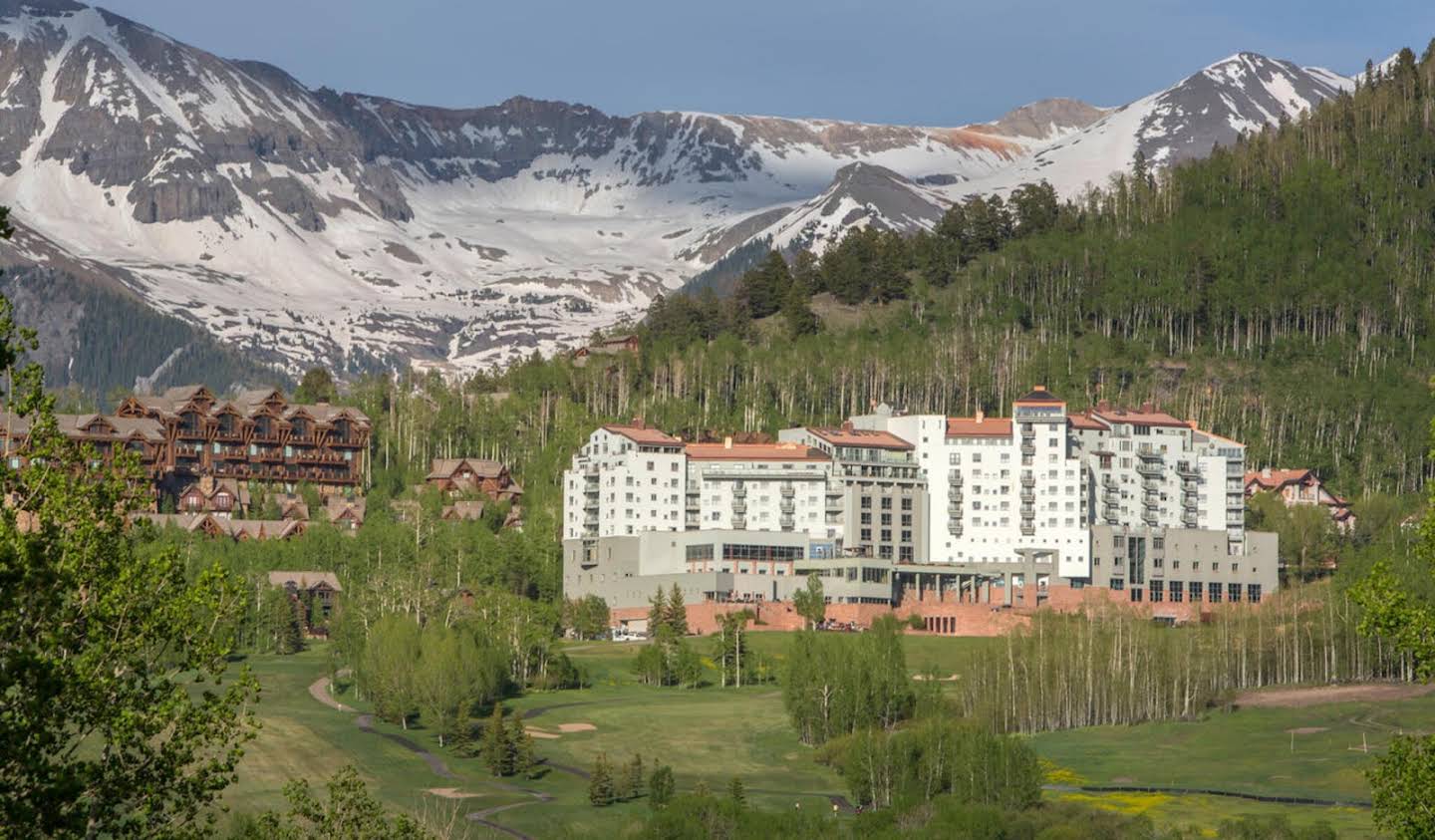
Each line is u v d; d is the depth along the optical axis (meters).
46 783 70.81
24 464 80.81
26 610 74.12
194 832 81.69
